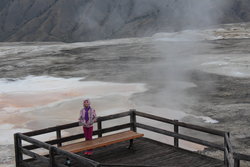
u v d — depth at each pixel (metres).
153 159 7.73
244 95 19.20
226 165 7.01
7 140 12.93
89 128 7.91
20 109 18.02
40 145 6.86
